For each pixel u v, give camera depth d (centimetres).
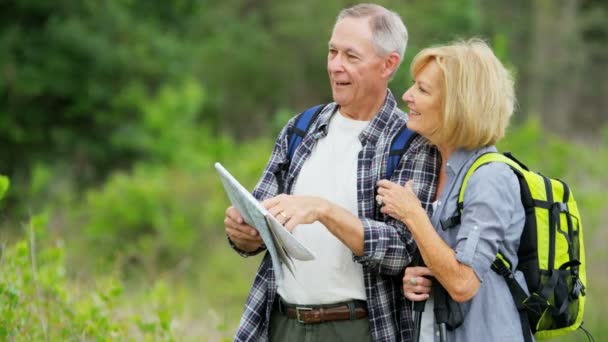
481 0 4134
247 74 3481
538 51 4169
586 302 1180
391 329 536
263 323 572
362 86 550
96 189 2542
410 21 3017
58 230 1636
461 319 497
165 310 820
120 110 2605
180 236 1603
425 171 535
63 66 2525
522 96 4162
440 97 503
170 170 2325
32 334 700
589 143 2800
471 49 504
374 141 551
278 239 494
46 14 2530
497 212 487
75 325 727
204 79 3428
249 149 2284
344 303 543
